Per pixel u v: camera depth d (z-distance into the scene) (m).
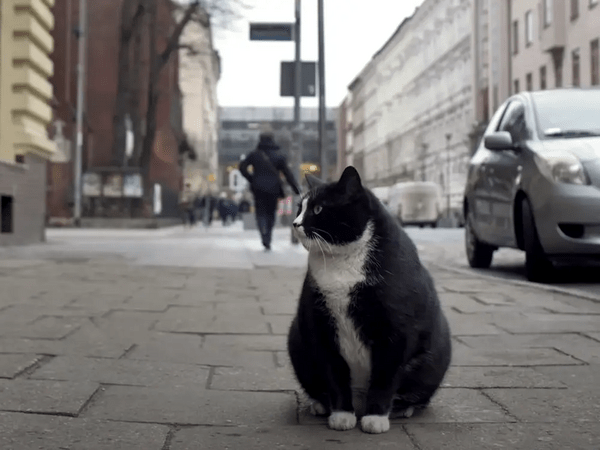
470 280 8.30
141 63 47.28
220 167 139.50
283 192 14.18
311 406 3.09
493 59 50.38
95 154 45.16
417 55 73.12
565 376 3.78
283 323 5.42
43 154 15.81
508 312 5.93
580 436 2.76
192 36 58.47
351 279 2.69
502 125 9.70
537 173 7.91
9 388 3.42
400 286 2.71
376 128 96.69
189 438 2.74
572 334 4.99
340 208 2.68
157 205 37.34
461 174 57.84
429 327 2.81
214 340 4.78
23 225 15.20
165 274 9.03
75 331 5.00
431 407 3.19
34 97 14.86
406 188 40.97
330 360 2.79
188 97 77.38
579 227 7.73
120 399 3.30
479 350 4.46
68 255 12.26
